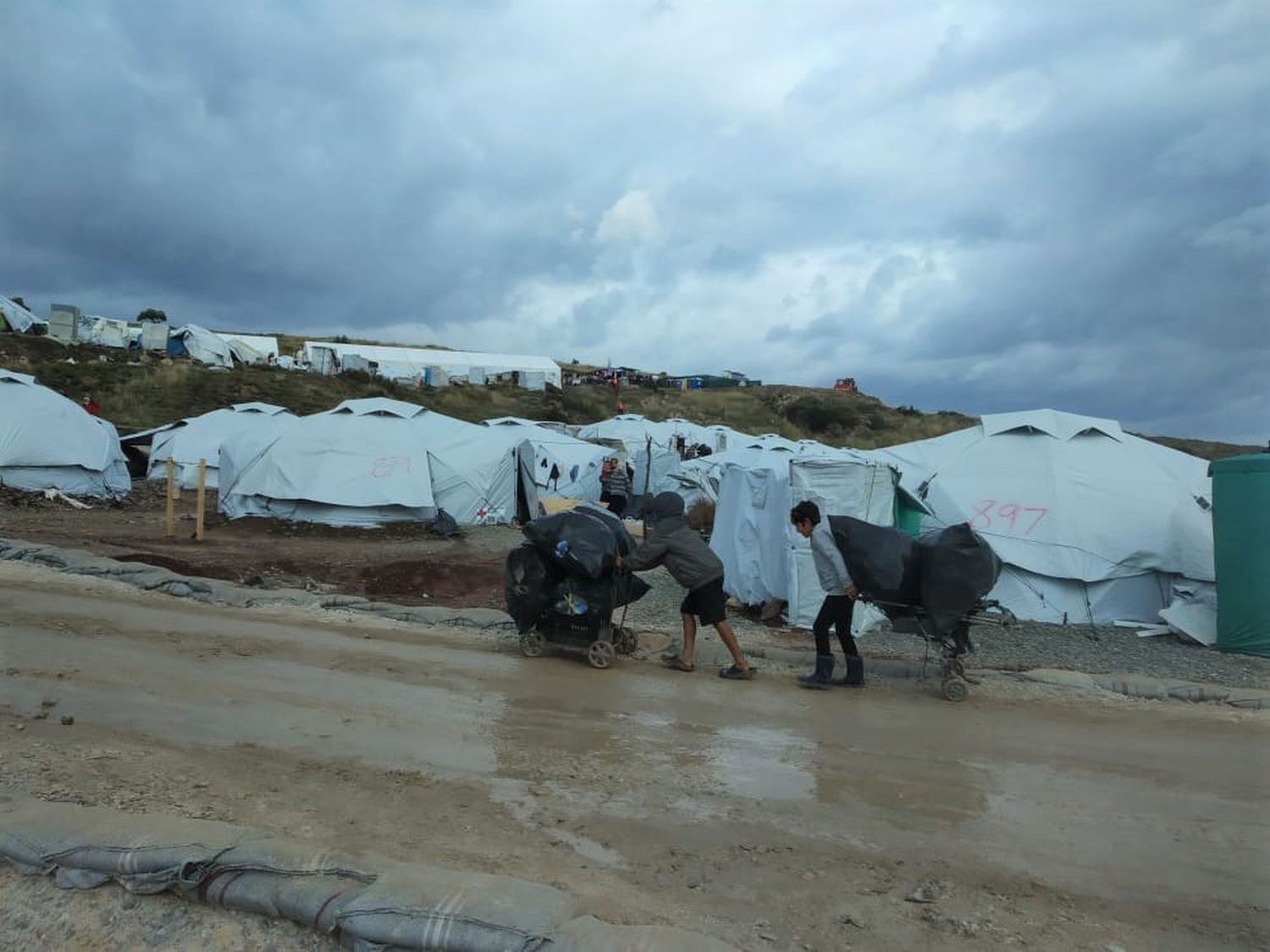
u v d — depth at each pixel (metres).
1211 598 12.12
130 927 3.63
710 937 3.52
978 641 11.06
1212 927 3.99
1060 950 3.75
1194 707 8.01
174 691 6.85
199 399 44.06
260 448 21.95
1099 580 12.76
